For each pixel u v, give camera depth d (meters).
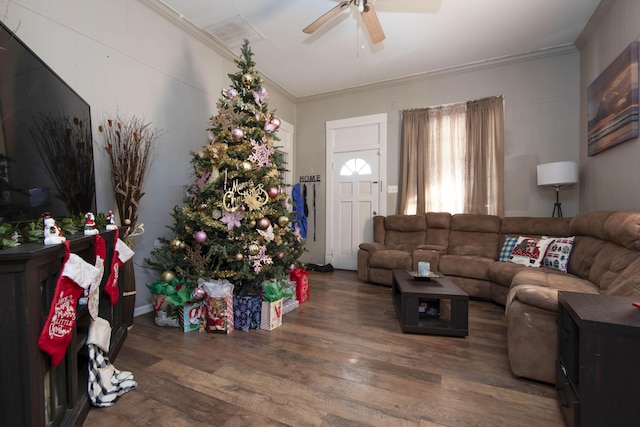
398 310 2.62
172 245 2.42
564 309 1.45
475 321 2.59
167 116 2.93
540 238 3.18
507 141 3.81
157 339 2.18
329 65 3.94
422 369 1.79
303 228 4.80
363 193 4.70
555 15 2.91
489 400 1.50
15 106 1.23
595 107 2.93
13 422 0.93
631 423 1.09
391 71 4.12
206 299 2.32
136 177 2.38
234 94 2.62
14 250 0.95
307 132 5.11
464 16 2.92
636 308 1.25
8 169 1.18
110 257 1.81
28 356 0.94
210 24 3.05
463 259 3.29
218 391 1.56
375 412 1.40
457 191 4.01
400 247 4.06
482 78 3.94
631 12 2.33
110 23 2.42
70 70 2.14
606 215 2.29
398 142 4.45
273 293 2.40
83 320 1.62
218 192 2.45
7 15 1.81
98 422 1.33
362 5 2.19
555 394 1.55
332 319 2.60
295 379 1.67
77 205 1.76
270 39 3.33
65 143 1.65
